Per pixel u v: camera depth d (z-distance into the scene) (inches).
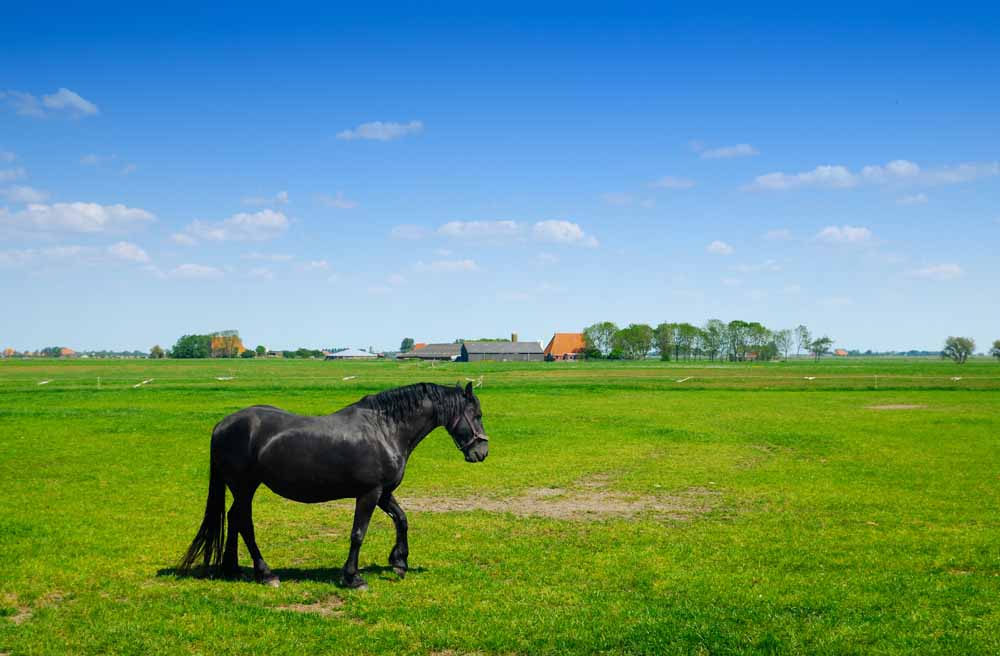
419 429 391.9
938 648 290.2
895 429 1182.9
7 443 978.7
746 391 2165.4
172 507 595.5
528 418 1348.4
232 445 372.2
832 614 331.9
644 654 287.7
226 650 286.0
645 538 496.7
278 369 4643.2
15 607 341.1
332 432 368.2
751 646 291.4
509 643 296.8
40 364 5782.5
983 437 1082.7
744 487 704.4
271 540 486.9
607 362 6648.6
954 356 6250.0
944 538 494.3
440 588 374.9
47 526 514.9
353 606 342.3
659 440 1059.3
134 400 1731.1
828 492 675.4
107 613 326.6
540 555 450.6
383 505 402.0
